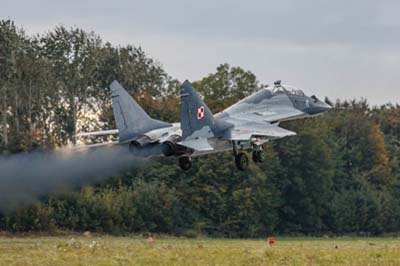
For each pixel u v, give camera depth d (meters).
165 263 93.69
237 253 109.00
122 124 137.00
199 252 110.31
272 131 134.25
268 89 147.25
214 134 131.88
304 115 148.25
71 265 90.94
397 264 94.88
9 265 90.75
